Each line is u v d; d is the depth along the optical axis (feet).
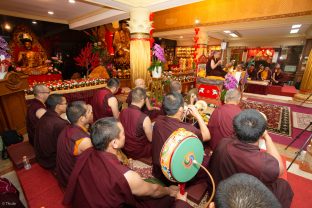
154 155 5.04
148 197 4.00
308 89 22.86
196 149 3.80
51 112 6.14
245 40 39.34
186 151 3.59
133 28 15.01
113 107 8.68
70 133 4.79
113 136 3.35
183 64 39.50
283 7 19.65
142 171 6.71
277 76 28.48
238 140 3.78
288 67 35.81
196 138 3.82
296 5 18.86
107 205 2.98
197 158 3.88
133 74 16.10
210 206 2.15
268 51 37.35
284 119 14.64
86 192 3.10
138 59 15.53
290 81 33.12
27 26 20.92
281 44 35.81
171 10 29.17
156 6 14.10
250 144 3.63
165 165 3.55
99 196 3.00
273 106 18.38
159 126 4.94
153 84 11.48
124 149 7.11
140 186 3.35
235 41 40.45
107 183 3.01
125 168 3.27
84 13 19.93
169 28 30.35
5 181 5.35
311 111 17.13
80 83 14.98
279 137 11.37
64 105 6.35
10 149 7.70
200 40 26.89
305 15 18.56
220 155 3.87
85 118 5.08
